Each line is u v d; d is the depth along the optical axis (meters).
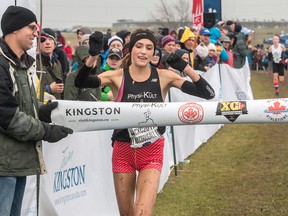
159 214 5.59
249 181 6.86
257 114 3.93
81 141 4.72
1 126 3.30
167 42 8.14
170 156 7.31
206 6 15.17
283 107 3.90
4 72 3.31
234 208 5.78
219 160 8.19
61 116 3.89
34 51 4.51
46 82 5.69
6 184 3.40
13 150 3.39
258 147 9.08
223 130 11.03
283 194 6.21
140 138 4.10
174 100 7.40
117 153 4.21
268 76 27.12
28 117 3.40
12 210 3.67
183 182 6.89
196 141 9.12
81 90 5.45
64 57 7.88
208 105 3.96
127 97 4.18
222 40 12.38
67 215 4.51
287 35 35.97
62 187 4.43
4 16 3.45
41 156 3.57
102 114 3.94
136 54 4.16
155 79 4.22
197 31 10.96
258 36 54.56
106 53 6.82
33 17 3.50
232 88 11.88
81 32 9.45
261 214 5.55
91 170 4.94
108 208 5.34
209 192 6.42
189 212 5.66
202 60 9.81
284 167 7.52
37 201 4.16
